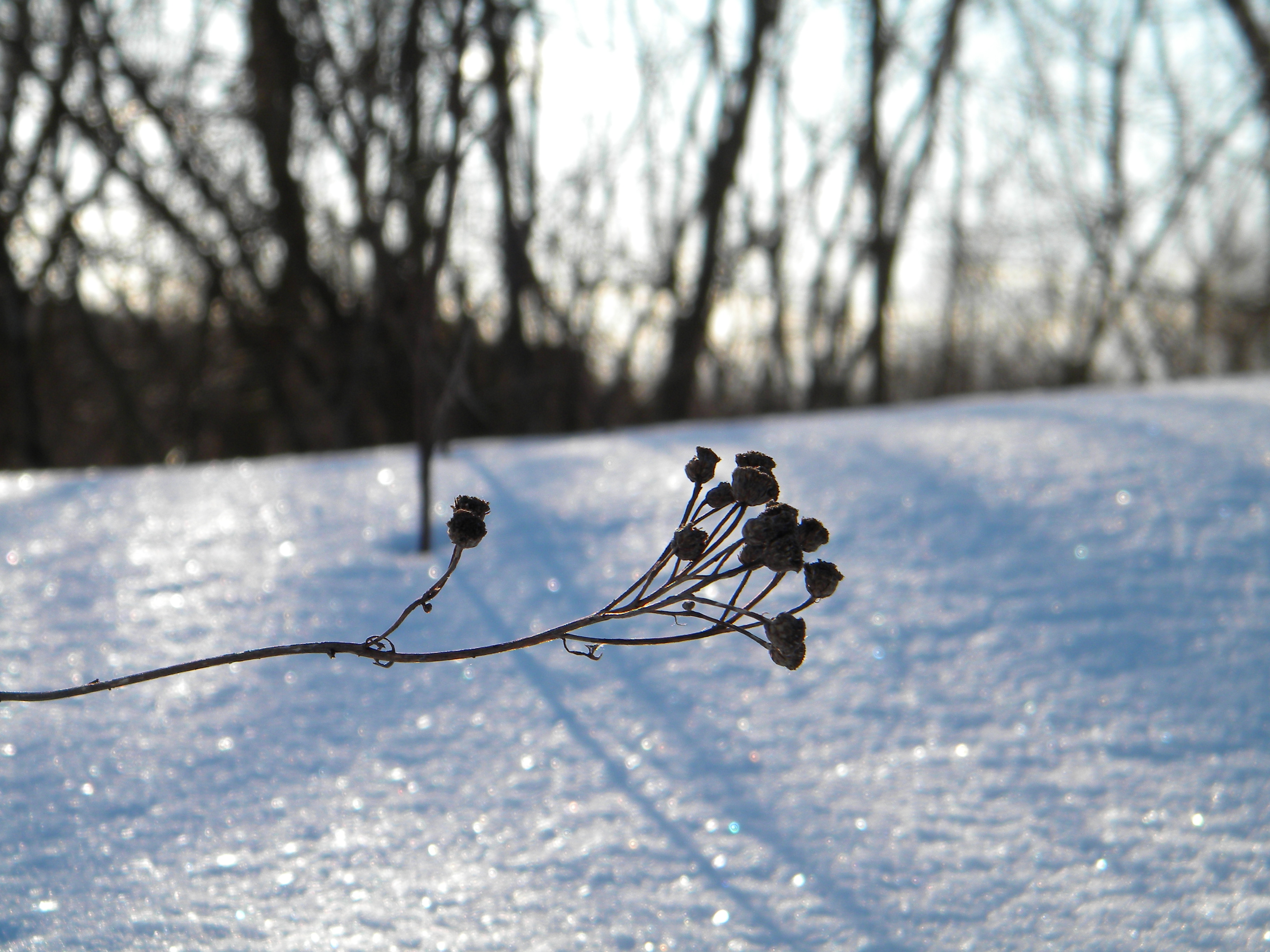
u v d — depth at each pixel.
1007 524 1.13
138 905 0.71
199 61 3.55
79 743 0.79
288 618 0.93
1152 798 0.77
